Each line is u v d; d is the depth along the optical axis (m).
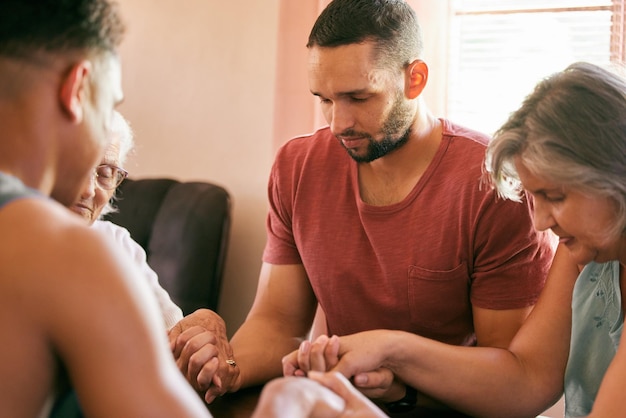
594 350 1.44
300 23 2.85
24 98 0.85
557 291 1.58
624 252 1.26
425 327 1.77
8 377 0.80
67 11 0.86
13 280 0.80
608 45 2.62
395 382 1.54
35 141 0.87
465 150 1.72
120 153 1.71
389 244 1.75
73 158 0.90
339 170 1.83
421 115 1.73
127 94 3.40
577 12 2.65
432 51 2.66
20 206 0.83
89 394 0.81
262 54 3.18
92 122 0.90
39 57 0.85
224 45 3.24
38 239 0.81
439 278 1.71
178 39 3.31
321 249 1.82
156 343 0.84
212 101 3.27
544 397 1.54
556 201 1.22
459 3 2.78
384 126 1.63
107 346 0.81
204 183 2.95
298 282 1.92
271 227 1.94
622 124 1.16
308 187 1.84
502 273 1.67
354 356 1.47
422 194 1.72
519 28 2.71
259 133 3.19
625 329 1.28
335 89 1.59
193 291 2.77
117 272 0.83
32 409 0.81
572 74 1.22
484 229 1.66
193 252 2.79
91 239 0.83
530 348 1.57
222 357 1.64
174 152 3.34
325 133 1.89
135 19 3.37
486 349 1.57
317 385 1.08
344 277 1.80
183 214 2.86
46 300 0.80
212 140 3.27
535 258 1.67
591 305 1.45
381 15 1.59
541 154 1.18
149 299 0.85
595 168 1.16
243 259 3.21
